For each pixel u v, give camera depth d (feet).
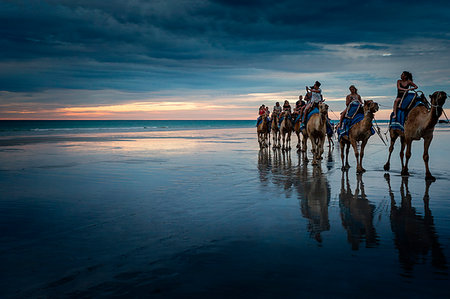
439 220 18.86
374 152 57.72
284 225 18.11
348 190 27.04
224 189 27.68
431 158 47.01
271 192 26.48
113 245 15.23
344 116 38.11
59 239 16.06
